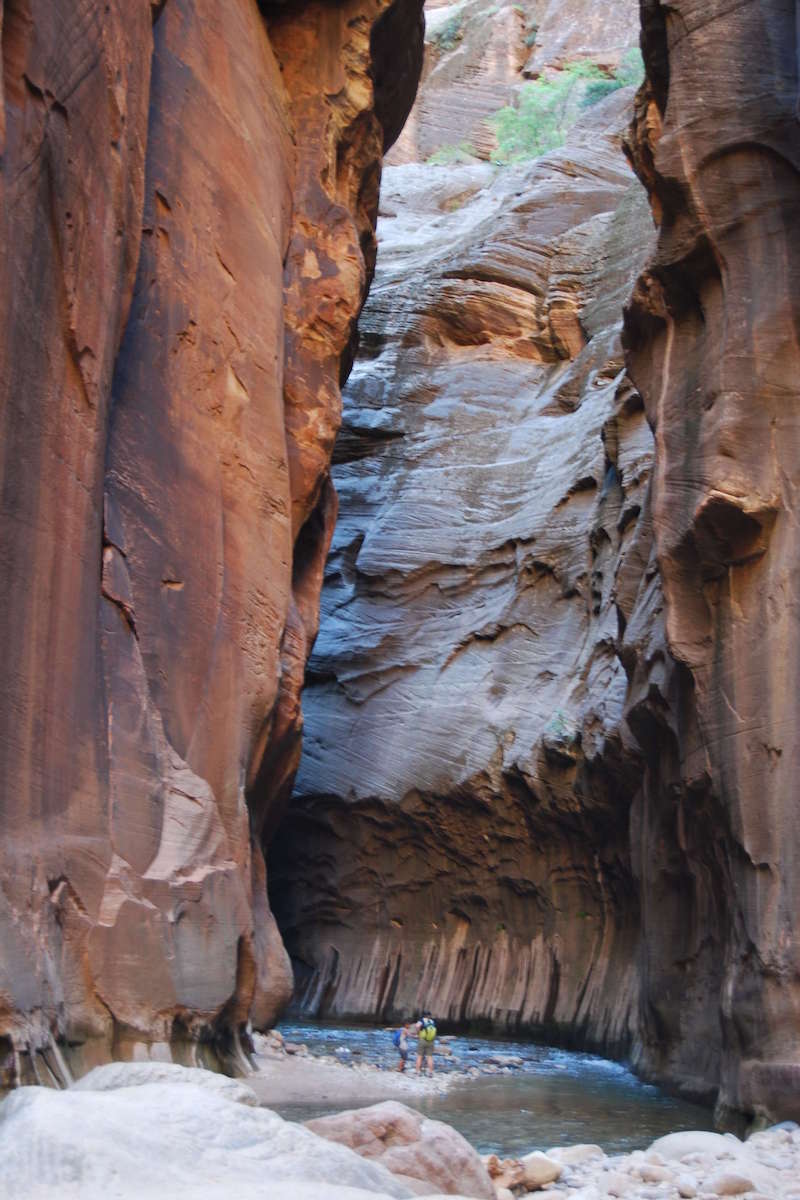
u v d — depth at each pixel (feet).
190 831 36.29
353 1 56.54
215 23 46.57
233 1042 39.24
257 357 46.42
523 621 71.56
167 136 41.39
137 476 37.14
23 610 28.71
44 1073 25.59
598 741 58.95
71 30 31.37
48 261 30.42
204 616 40.11
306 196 54.19
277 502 46.50
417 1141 20.90
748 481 38.22
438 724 71.41
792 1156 28.12
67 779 30.35
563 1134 34.24
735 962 36.35
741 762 36.73
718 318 41.63
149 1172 14.58
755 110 41.34
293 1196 14.25
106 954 30.27
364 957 73.00
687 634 40.40
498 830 68.49
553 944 65.36
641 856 51.72
